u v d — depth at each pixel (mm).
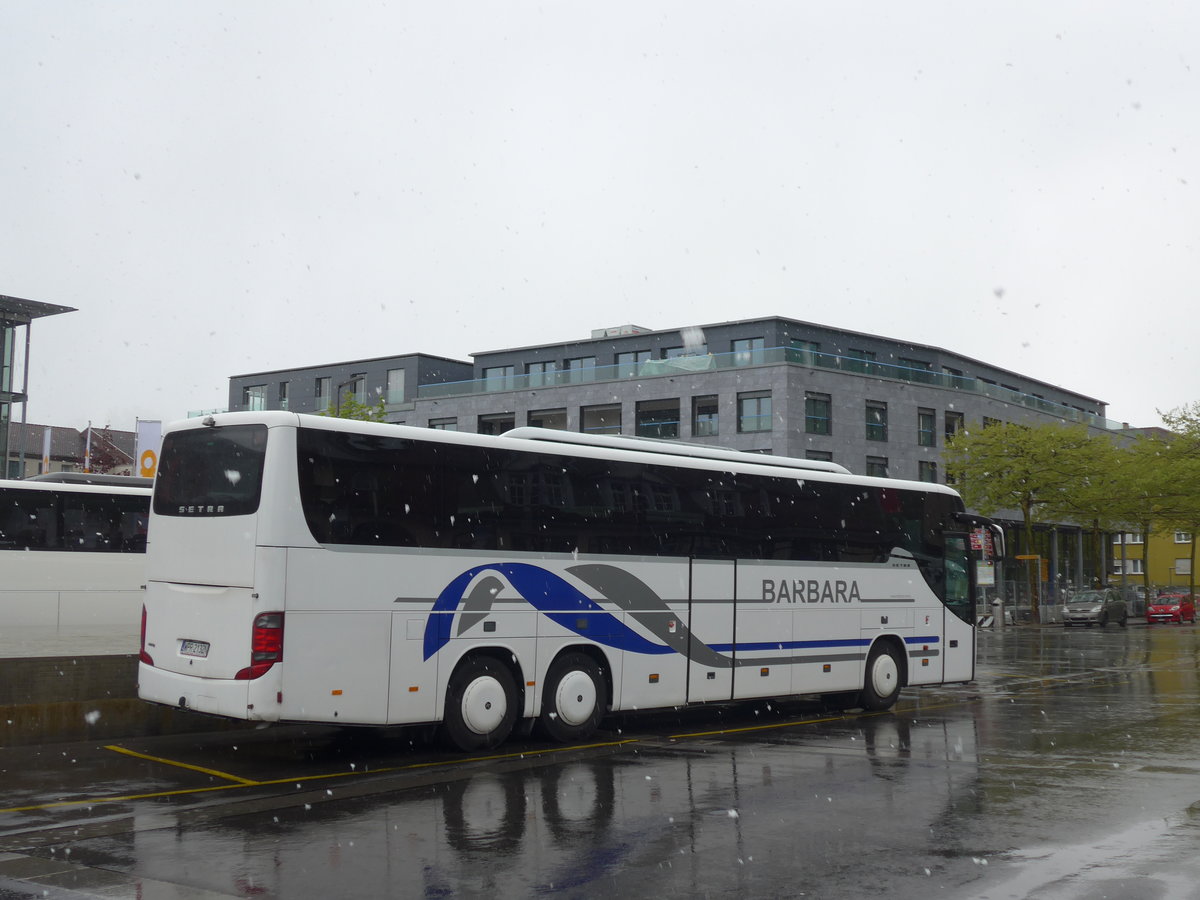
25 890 6844
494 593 12875
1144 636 44125
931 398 57531
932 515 18875
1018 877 7035
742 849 7820
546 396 58375
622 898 6621
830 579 16984
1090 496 51594
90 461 73938
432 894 6734
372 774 11172
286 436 11367
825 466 18219
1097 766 11562
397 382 66812
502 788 10312
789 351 52688
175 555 11922
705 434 54188
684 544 15070
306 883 6992
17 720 12977
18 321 52094
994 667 27125
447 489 12602
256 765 11789
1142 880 6949
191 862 7531
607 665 14102
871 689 17406
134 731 13953
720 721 16328
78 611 21578
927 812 9109
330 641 11398
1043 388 74625
